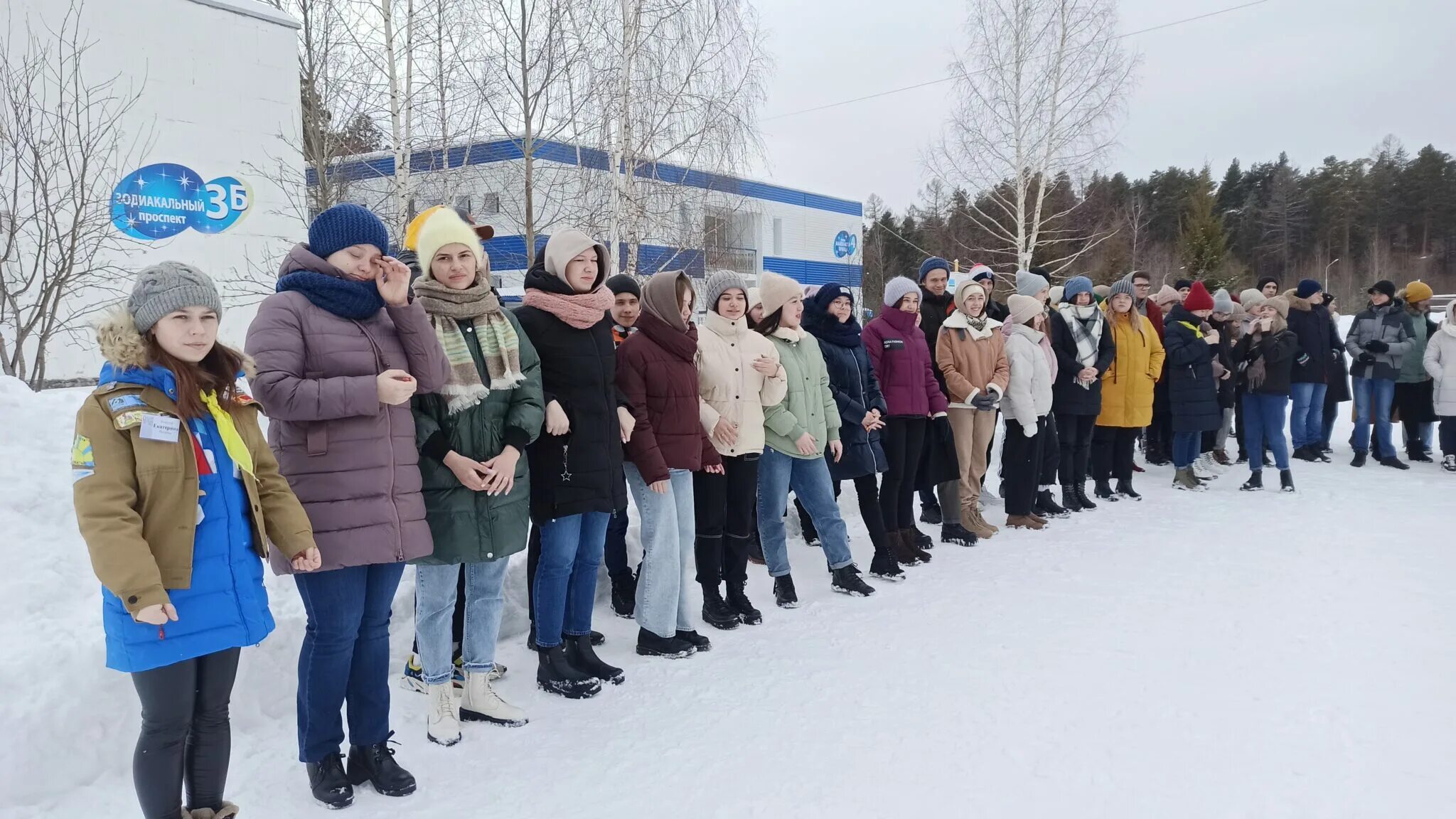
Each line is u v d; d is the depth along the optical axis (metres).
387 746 2.69
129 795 2.41
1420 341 8.35
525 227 9.76
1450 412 7.88
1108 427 6.93
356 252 2.51
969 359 5.66
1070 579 4.67
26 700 2.42
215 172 7.77
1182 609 4.12
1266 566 4.83
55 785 2.38
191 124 7.58
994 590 4.52
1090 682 3.28
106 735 2.51
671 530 3.70
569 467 3.21
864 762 2.68
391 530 2.48
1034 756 2.69
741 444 4.08
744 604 4.20
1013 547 5.44
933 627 3.97
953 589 4.57
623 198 9.34
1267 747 2.72
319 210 9.61
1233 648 3.60
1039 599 4.35
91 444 1.90
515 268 13.09
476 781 2.61
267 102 8.20
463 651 3.15
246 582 2.13
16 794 2.31
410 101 9.33
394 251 8.38
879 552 4.80
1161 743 2.77
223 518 2.08
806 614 4.26
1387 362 8.25
